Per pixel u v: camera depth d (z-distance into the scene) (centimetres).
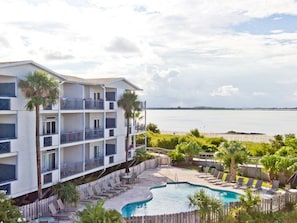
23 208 2119
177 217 1955
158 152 5153
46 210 2319
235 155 3469
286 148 3700
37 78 2339
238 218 2023
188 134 6369
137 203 2812
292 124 13300
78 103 3103
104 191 2997
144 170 4141
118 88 3850
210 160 4388
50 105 2689
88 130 3269
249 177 3653
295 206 2217
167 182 3538
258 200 2134
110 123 3812
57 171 2759
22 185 2434
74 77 3634
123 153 3934
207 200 2016
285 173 3200
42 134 2728
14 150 2366
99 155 3656
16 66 2373
